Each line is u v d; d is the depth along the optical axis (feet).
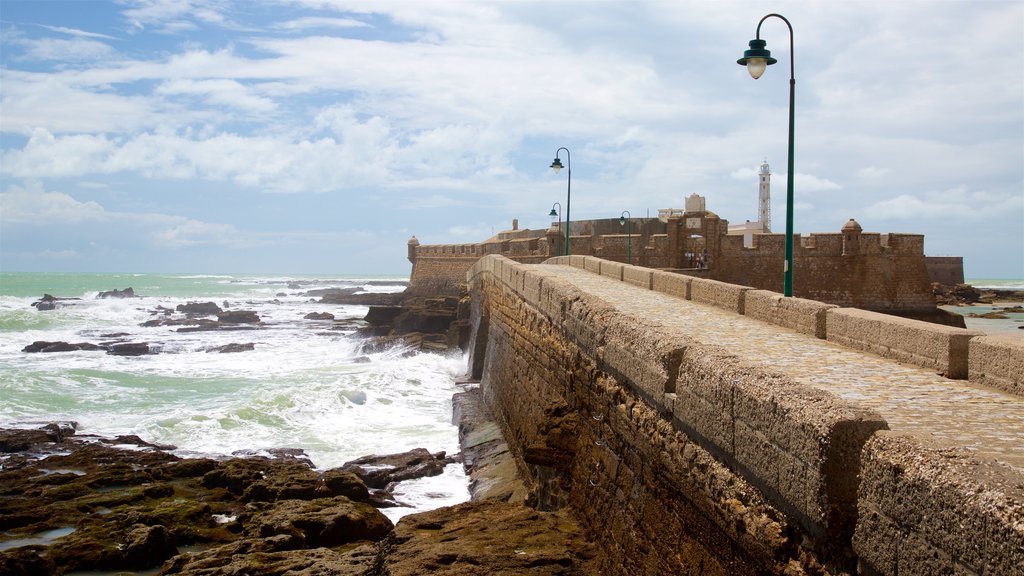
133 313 279.69
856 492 17.51
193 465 72.64
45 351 174.70
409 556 36.11
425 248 264.93
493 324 98.84
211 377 135.44
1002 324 203.31
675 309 55.67
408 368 133.69
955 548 13.83
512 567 34.22
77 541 54.75
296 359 164.14
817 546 18.35
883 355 35.50
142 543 53.67
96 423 97.71
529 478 59.21
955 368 30.42
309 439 90.33
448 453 84.02
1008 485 13.28
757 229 255.29
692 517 25.88
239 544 52.75
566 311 49.42
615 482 34.65
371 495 68.23
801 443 18.65
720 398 23.48
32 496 65.62
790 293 54.70
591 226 195.11
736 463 22.57
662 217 194.08
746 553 21.77
